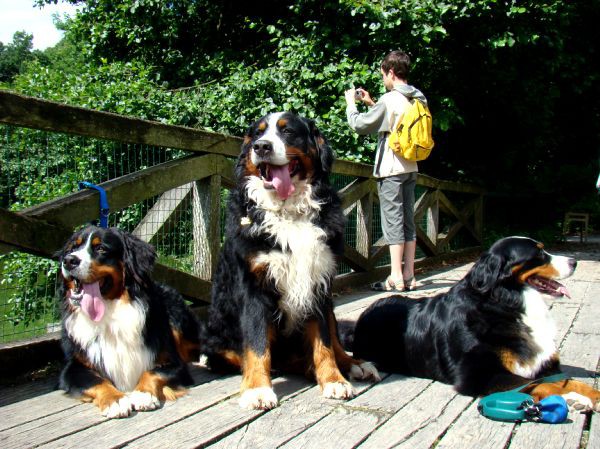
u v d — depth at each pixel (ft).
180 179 9.45
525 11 20.48
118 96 17.97
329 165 7.72
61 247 7.56
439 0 19.70
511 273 6.77
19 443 5.36
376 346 8.27
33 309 9.22
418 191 19.15
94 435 5.55
